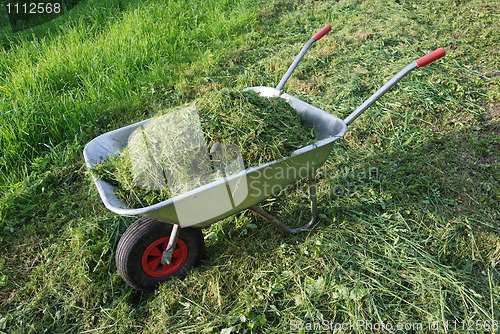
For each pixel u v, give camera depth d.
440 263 2.54
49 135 3.88
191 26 6.02
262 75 4.87
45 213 3.19
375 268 2.52
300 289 2.42
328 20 6.21
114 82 4.51
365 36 5.46
